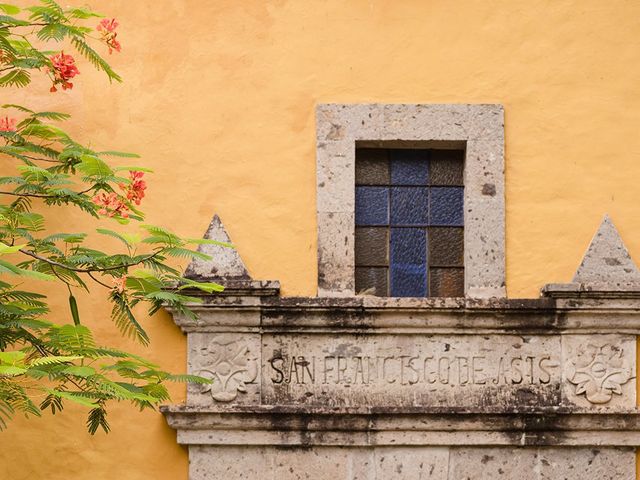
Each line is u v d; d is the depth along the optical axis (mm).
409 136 8281
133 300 7152
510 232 8227
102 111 8344
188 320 8008
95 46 8383
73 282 8117
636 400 8031
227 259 8125
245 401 7984
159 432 8000
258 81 8344
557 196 8258
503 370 8047
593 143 8305
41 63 7227
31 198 8156
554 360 8062
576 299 8008
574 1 8406
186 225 8203
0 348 6648
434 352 8062
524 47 8375
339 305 7969
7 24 7402
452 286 8367
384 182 8414
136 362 6965
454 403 8000
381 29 8383
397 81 8336
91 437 7996
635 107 8344
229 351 8031
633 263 8164
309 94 8328
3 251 5836
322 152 8266
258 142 8289
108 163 8250
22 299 7094
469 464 7965
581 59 8367
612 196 8266
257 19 8391
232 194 8234
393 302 7965
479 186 8250
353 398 8008
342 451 7969
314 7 8398
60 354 6555
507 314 8016
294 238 8188
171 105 8336
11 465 7992
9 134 7664
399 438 7930
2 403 6453
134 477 7961
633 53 8383
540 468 7961
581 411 7891
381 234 8398
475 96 8336
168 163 8273
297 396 8008
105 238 8164
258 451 7969
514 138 8305
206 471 7945
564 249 8203
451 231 8398
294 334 8062
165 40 8391
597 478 7961
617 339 8078
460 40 8375
